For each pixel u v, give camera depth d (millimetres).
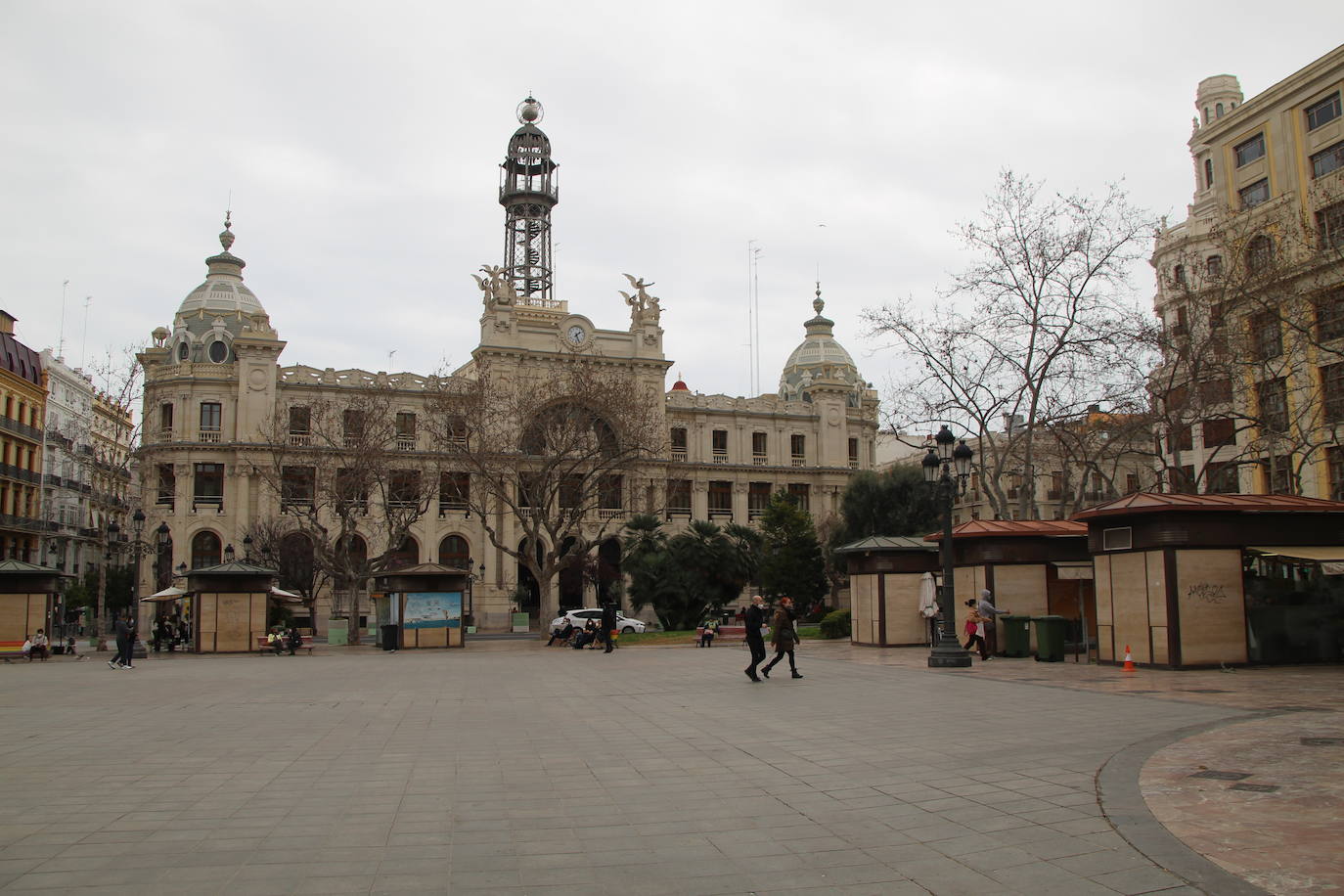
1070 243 39219
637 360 81375
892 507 67625
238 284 80000
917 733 13672
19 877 7125
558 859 7609
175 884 6977
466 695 20547
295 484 68312
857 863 7430
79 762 12039
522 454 56344
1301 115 44906
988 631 27453
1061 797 9391
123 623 32375
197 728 15305
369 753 12633
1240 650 22406
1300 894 6391
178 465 71938
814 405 92562
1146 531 22922
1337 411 37750
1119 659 23734
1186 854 7367
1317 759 10812
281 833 8422
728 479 87812
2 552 69188
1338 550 22766
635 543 57156
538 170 91625
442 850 7875
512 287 79562
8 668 32750
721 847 7902
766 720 15430
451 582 44812
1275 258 35344
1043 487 86812
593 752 12562
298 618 70688
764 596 61031
